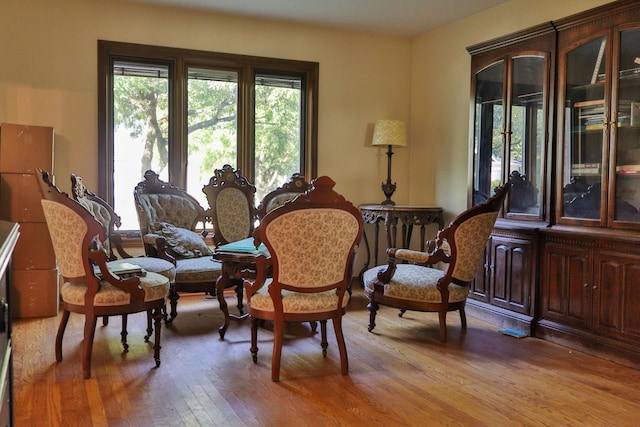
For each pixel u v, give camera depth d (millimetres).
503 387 2607
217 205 4363
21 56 4129
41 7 4168
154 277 2949
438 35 5109
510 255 3707
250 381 2648
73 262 2686
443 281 3312
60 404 2346
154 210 4102
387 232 4707
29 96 4168
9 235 1299
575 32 3303
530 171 3652
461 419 2242
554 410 2346
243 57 4820
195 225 4340
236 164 4977
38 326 3609
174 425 2158
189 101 4789
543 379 2723
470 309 4094
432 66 5199
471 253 3316
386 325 3760
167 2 4402
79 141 4324
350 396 2473
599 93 3176
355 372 2793
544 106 3518
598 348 3080
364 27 5125
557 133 3436
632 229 2934
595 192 3176
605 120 3107
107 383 2598
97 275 2822
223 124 4918
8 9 4082
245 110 4922
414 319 3941
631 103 2994
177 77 4648
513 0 4238
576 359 3045
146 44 4484
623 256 2947
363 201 5391
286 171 5191
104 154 4391
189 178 4828
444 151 5035
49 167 3830
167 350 3143
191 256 3990
